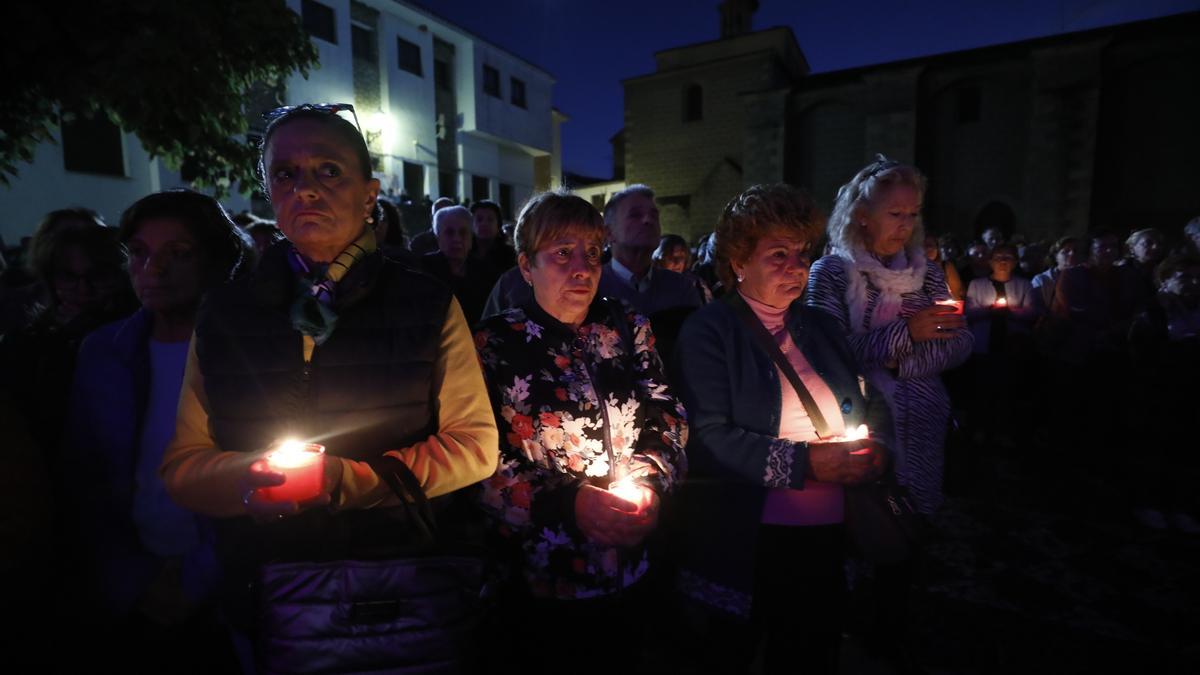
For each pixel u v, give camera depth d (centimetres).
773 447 164
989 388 505
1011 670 227
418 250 484
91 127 916
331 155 116
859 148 1980
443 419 127
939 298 215
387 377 118
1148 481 412
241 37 422
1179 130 1642
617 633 149
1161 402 434
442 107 1791
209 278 158
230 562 120
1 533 120
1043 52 1700
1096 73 1659
